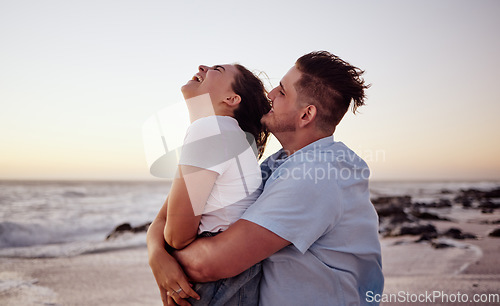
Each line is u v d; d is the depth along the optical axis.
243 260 1.37
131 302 4.66
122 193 33.91
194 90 1.72
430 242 8.24
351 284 1.49
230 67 1.81
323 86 1.60
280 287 1.44
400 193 35.72
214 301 1.42
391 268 5.66
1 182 54.12
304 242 1.36
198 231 1.53
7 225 11.14
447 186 52.75
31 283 5.57
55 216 16.44
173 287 1.45
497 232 9.12
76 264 6.99
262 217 1.38
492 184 57.53
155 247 1.57
